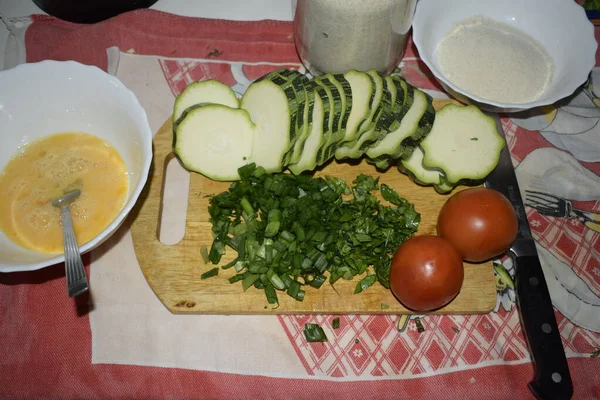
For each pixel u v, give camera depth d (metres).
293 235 1.39
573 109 1.76
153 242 1.41
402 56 1.77
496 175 1.53
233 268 1.40
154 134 1.67
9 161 1.30
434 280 1.24
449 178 1.46
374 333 1.38
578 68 1.60
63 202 1.25
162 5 1.91
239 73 1.79
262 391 1.31
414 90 1.49
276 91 1.39
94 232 1.25
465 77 1.68
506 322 1.41
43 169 1.31
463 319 1.41
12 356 1.32
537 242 1.54
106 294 1.40
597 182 1.63
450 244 1.32
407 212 1.46
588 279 1.49
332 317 1.40
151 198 1.46
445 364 1.35
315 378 1.32
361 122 1.39
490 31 1.79
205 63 1.80
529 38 1.78
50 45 1.78
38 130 1.33
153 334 1.36
